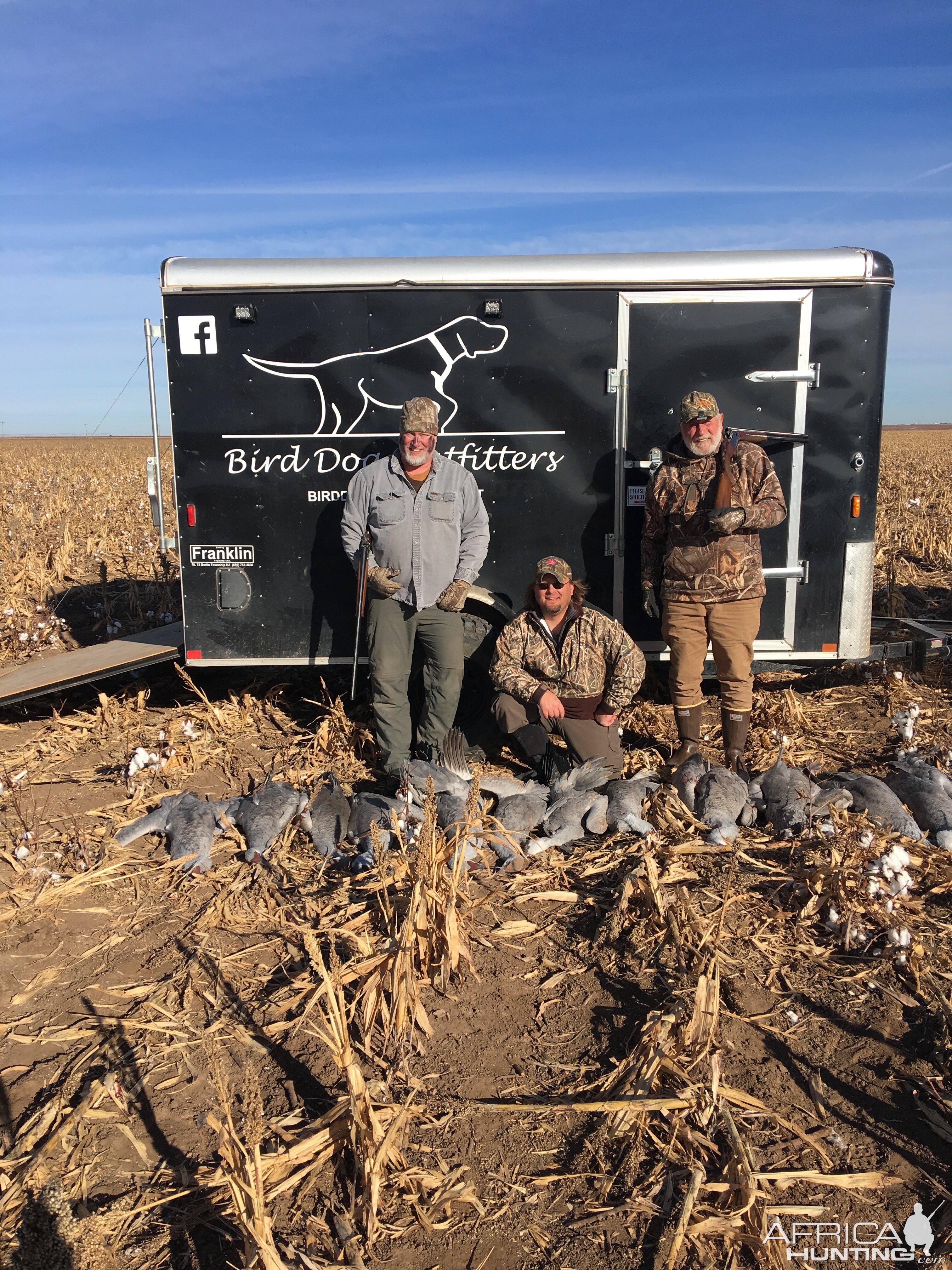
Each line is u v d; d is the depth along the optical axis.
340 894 4.19
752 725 6.35
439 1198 2.62
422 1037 3.31
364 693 6.83
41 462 32.81
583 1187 2.69
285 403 5.57
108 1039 3.33
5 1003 3.56
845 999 3.49
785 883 4.23
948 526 13.96
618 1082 3.05
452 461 5.63
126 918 4.14
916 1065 3.14
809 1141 2.80
